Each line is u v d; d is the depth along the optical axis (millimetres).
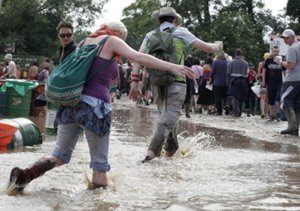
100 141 5676
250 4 49938
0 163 7117
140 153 8711
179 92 8141
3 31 47469
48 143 9586
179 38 8070
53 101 5504
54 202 5102
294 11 49625
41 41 48594
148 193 5633
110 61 5605
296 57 12289
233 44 43438
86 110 5512
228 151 9422
